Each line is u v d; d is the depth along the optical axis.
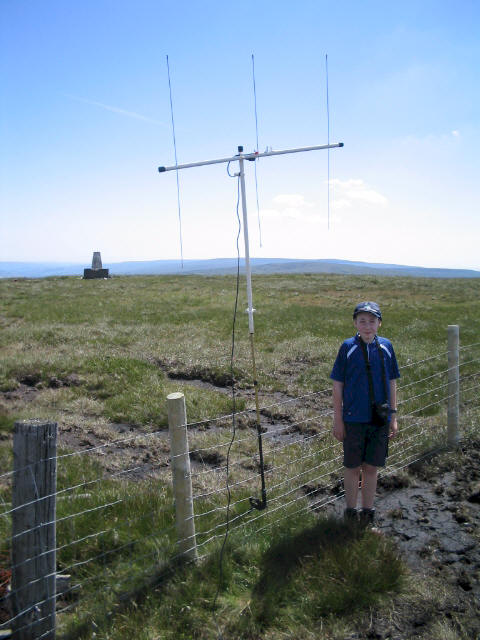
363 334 4.63
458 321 18.58
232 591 3.83
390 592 3.81
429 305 24.80
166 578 3.92
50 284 34.38
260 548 4.28
